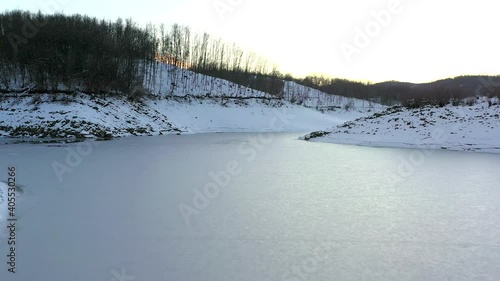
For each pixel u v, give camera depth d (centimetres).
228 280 589
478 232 842
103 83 4284
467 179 1516
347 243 762
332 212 998
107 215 927
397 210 1026
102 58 4603
